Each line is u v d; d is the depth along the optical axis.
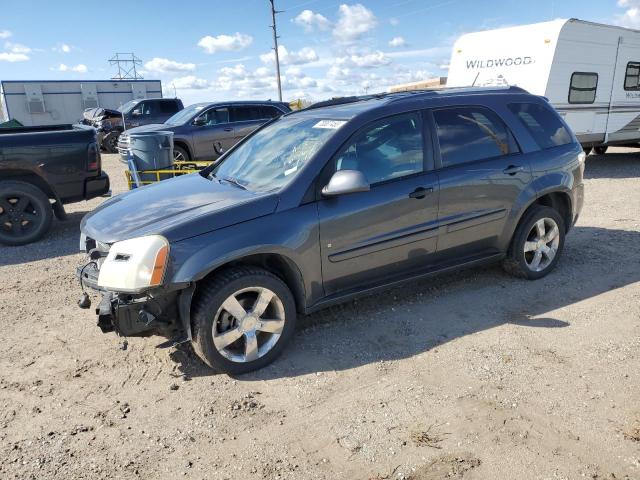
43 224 7.12
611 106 11.88
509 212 4.55
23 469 2.71
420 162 4.11
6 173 6.89
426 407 3.07
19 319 4.58
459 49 12.43
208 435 2.93
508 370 3.42
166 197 3.96
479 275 5.08
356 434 2.87
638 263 5.28
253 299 3.55
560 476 2.49
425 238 4.13
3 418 3.16
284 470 2.63
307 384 3.39
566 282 4.86
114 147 20.70
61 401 3.31
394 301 4.57
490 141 4.50
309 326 4.18
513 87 4.95
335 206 3.70
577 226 6.83
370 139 3.93
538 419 2.92
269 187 3.79
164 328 3.36
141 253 3.18
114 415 3.15
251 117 13.54
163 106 19.45
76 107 35.38
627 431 2.78
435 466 2.60
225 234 3.36
